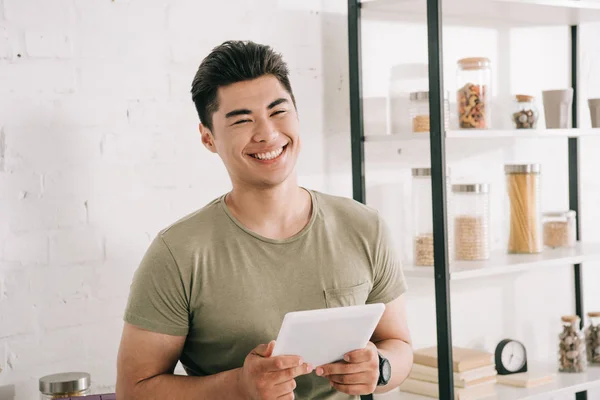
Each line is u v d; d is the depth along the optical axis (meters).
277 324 1.69
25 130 2.13
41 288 2.16
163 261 1.67
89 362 2.25
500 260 2.66
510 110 2.77
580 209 3.17
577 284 3.22
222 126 1.67
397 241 2.83
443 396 2.42
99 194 2.25
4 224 2.11
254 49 1.66
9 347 2.12
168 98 2.35
